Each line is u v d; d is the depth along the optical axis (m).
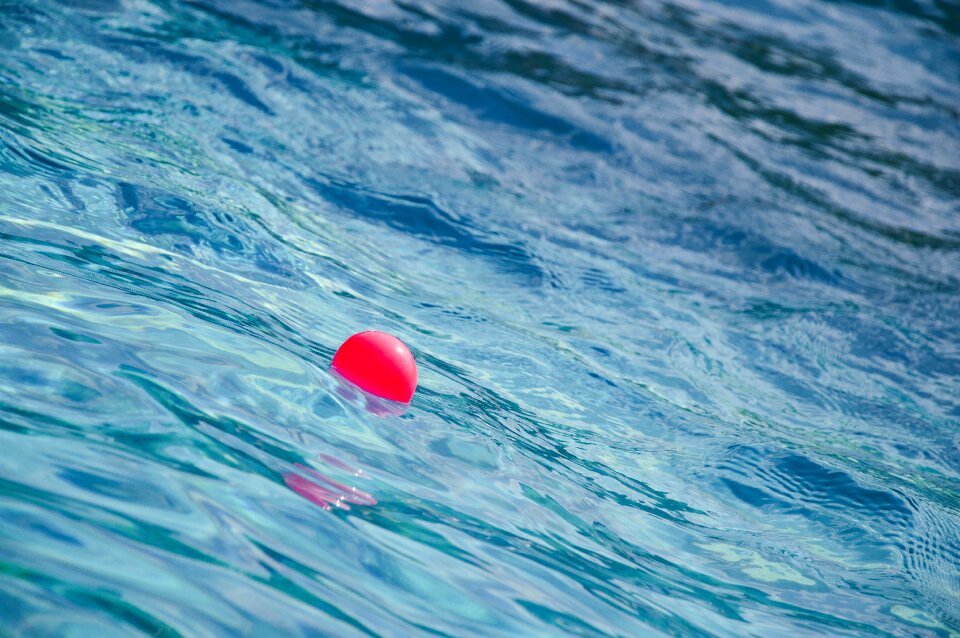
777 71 24.28
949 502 7.77
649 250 13.43
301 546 4.20
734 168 17.53
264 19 17.28
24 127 9.54
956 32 29.89
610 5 25.66
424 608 4.06
